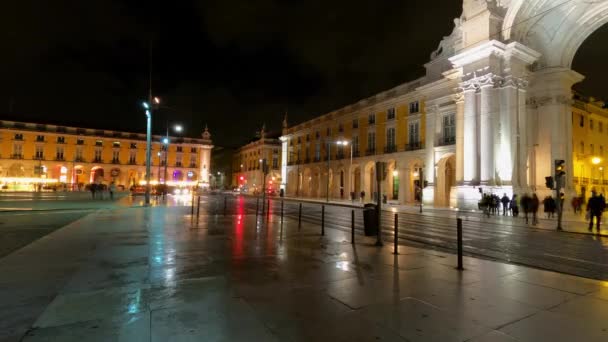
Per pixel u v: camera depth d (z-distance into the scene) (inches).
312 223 477.7
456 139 1040.2
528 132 1040.2
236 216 567.5
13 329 116.1
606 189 1369.3
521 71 960.9
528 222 625.9
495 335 119.1
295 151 2181.3
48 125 2367.1
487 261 237.9
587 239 413.4
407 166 1299.2
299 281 180.4
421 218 690.2
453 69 1040.8
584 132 1283.2
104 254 240.8
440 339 115.1
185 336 113.5
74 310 134.4
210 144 2881.4
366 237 349.7
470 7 992.9
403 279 187.6
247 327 121.9
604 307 148.3
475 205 910.4
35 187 2057.1
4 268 199.3
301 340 112.7
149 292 158.4
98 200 1012.5
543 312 141.4
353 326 124.6
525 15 951.0
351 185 1596.9
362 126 1573.6
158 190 1574.8
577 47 1020.5
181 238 317.4
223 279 181.9
